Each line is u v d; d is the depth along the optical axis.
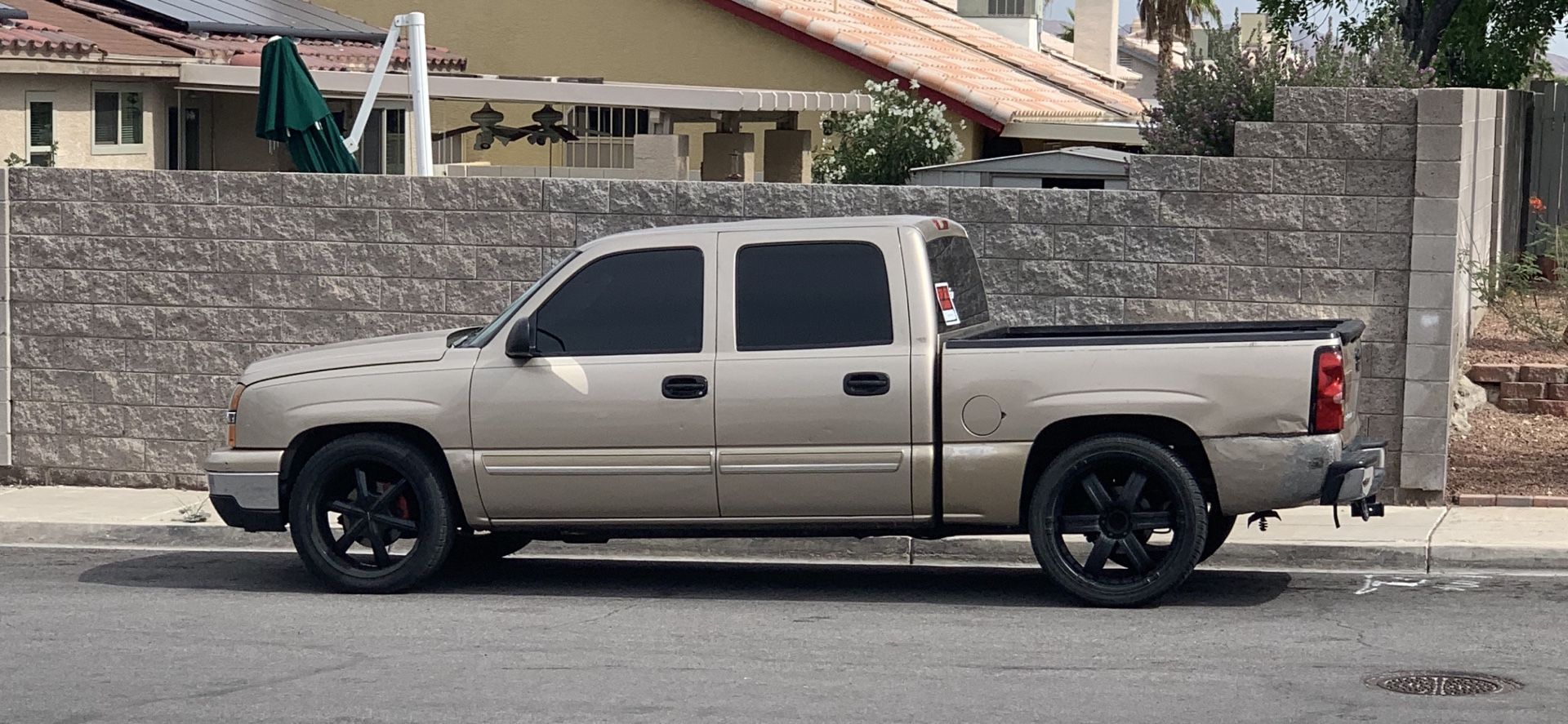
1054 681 7.53
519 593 9.83
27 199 13.13
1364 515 9.15
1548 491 11.43
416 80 14.88
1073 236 11.75
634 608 9.31
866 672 7.74
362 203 12.62
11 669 7.97
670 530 9.45
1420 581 9.75
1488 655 7.93
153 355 13.05
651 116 21.02
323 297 12.74
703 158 22.41
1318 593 9.45
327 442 9.90
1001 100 24.25
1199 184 11.53
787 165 23.98
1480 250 14.25
